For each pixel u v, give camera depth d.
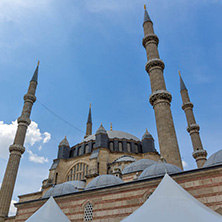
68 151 59.47
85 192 23.36
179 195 12.48
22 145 51.41
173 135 38.44
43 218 17.86
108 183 26.23
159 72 46.03
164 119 39.81
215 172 18.02
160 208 11.45
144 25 54.34
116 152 53.59
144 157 53.81
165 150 36.88
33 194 49.50
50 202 20.11
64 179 54.41
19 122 53.88
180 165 35.41
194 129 52.25
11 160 48.84
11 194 45.78
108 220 20.70
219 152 22.33
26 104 56.56
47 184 51.00
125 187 21.42
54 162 56.62
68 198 24.34
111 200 21.55
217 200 17.03
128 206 20.42
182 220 10.22
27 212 26.89
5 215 43.09
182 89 59.25
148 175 23.55
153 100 43.22
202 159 48.03
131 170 37.16
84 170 52.94
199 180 18.42
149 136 57.19
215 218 10.32
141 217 11.05
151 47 49.91
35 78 61.34
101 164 49.28
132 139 59.69
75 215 22.80
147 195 20.12
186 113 55.66
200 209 11.14
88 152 56.31
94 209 21.94
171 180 14.41
